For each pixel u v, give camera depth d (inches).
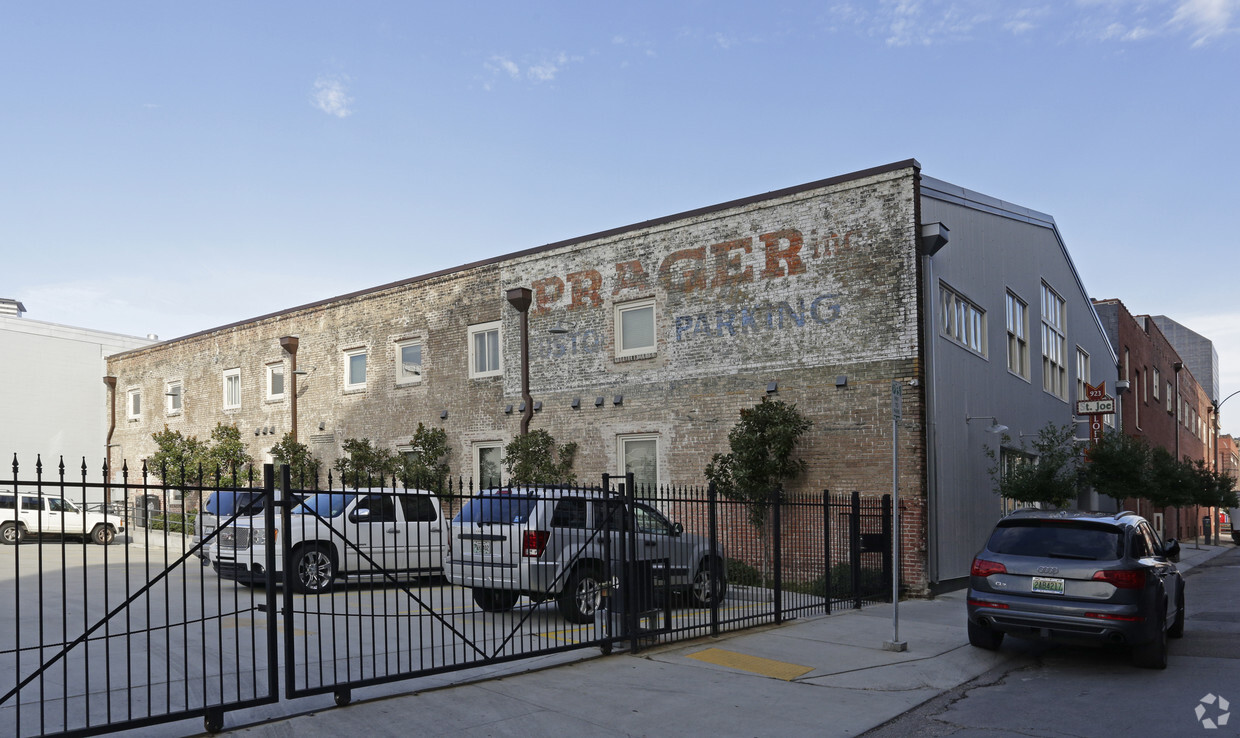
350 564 546.6
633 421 767.7
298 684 317.1
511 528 383.6
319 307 1042.7
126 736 252.2
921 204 657.6
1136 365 1498.5
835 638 438.9
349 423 999.0
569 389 812.0
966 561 685.9
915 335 629.0
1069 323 1070.4
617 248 791.7
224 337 1167.6
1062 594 383.9
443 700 302.8
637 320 780.6
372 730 267.3
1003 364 821.2
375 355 979.9
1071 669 394.6
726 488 658.8
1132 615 372.5
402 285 959.0
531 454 799.7
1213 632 505.7
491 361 881.5
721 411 716.0
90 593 542.0
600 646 386.9
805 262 682.8
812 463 662.5
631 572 396.5
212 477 1008.2
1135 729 293.6
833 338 663.8
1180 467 1208.2
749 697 325.7
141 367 1323.8
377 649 387.2
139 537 928.3
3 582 593.9
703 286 737.0
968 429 713.0
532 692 319.6
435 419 914.7
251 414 1115.3
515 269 862.5
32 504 884.0
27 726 261.7
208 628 433.7
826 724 297.3
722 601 474.9
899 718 310.3
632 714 299.4
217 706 257.0
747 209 716.0
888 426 633.6
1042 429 924.6
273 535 276.1
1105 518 402.0
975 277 764.0
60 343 1368.1
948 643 431.2
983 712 319.0
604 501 391.5
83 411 1385.3
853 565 557.3
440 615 324.5
